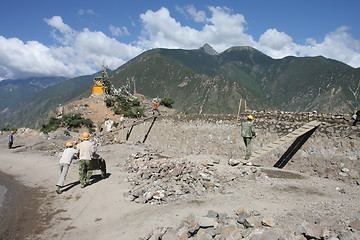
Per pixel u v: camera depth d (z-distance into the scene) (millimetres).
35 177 13375
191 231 5852
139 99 60125
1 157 20844
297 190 8805
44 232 6910
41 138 30484
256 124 14891
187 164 11672
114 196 9234
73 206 8719
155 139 23719
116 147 22141
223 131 17547
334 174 10625
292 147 12414
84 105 54906
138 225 6828
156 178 10508
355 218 5895
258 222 5965
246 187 9312
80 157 10555
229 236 5387
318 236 4922
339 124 11086
